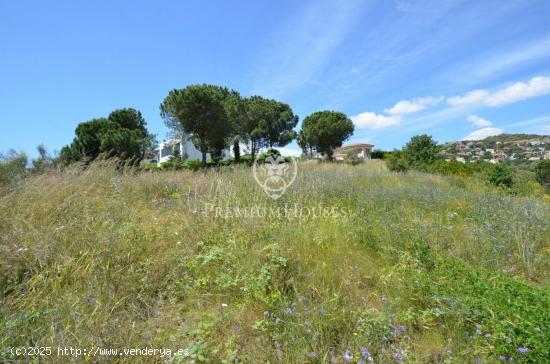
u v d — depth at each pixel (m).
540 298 2.41
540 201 7.22
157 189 6.11
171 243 3.57
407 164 15.03
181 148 28.55
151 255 3.19
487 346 2.03
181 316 2.46
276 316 2.36
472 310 2.35
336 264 3.23
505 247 3.90
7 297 2.41
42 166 6.06
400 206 5.84
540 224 4.62
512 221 4.77
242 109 27.03
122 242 3.25
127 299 2.58
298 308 2.42
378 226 4.40
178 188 6.29
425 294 2.64
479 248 3.84
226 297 2.71
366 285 2.96
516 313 2.18
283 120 30.27
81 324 2.10
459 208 6.03
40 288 2.58
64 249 3.00
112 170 6.39
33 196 4.11
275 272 2.93
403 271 3.07
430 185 9.27
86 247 3.08
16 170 5.51
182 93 20.48
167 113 22.86
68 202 4.03
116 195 5.03
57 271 2.74
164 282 2.84
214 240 3.69
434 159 15.73
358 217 4.89
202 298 2.66
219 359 1.98
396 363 1.92
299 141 35.78
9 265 2.70
